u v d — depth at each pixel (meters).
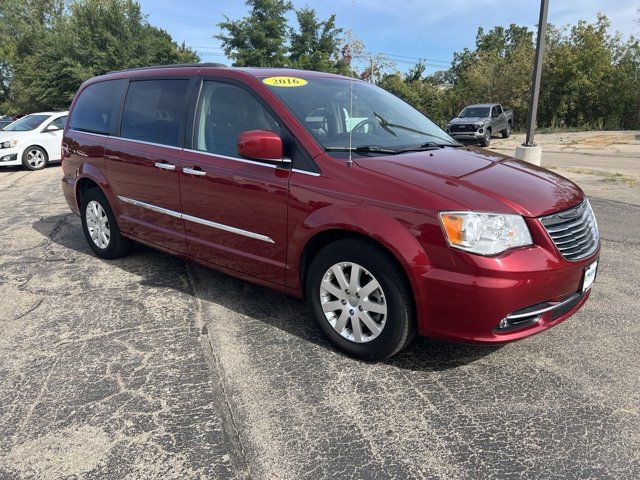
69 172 5.21
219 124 3.66
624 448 2.31
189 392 2.78
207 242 3.78
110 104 4.71
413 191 2.71
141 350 3.24
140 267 4.81
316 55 35.72
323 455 2.29
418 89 33.78
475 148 3.89
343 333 3.11
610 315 3.67
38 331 3.53
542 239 2.65
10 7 47.72
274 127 3.30
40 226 6.51
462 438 2.40
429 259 2.63
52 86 32.03
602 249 5.27
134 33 33.31
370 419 2.54
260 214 3.31
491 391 2.77
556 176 3.34
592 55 28.17
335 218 2.89
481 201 2.63
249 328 3.53
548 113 29.97
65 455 2.31
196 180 3.70
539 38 9.27
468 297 2.55
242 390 2.79
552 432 2.43
